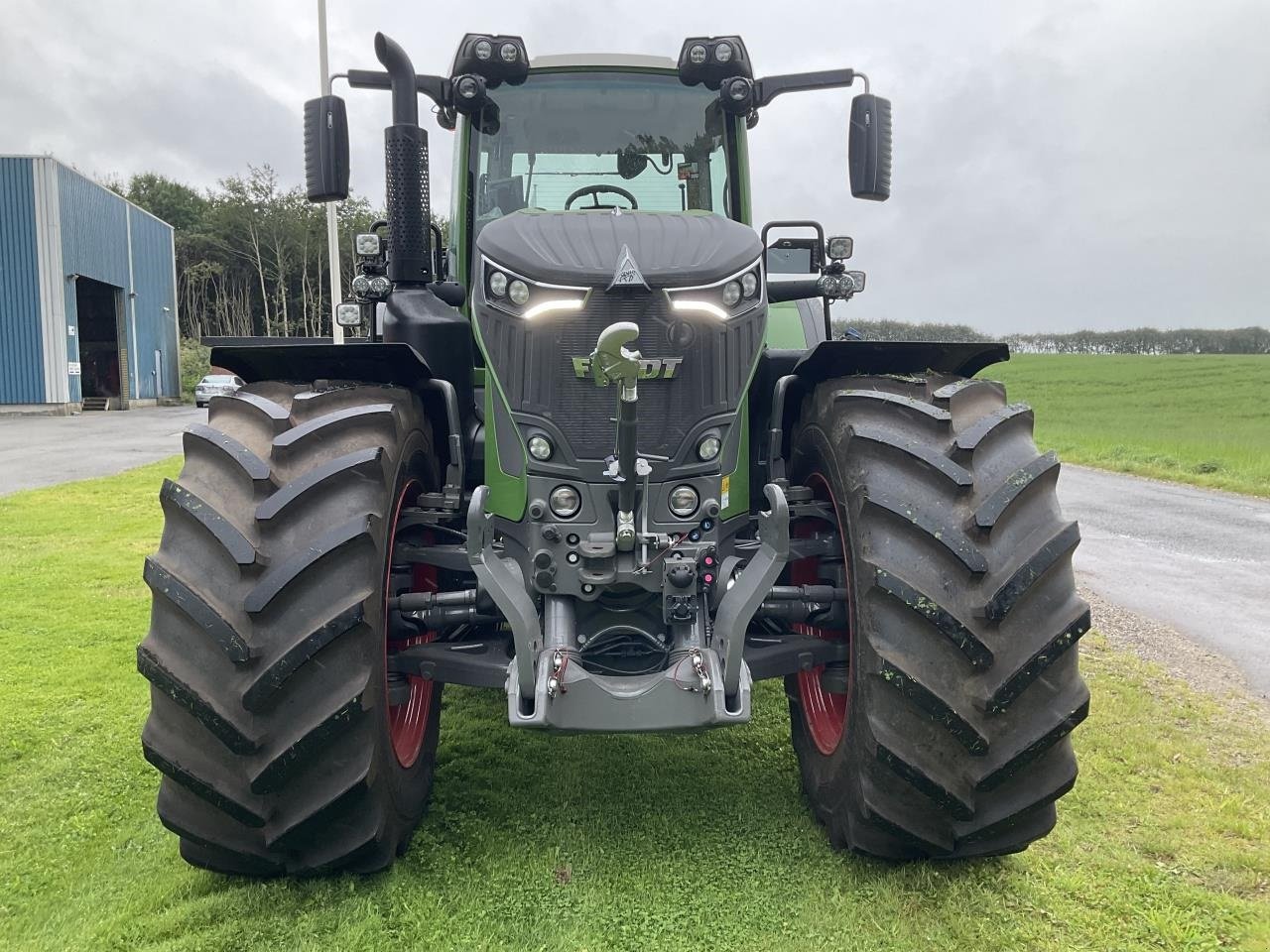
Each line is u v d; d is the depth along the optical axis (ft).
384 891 8.39
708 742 12.05
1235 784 11.12
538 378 8.97
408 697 9.58
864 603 8.25
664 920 8.04
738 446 9.50
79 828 9.68
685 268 9.01
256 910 8.10
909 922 8.04
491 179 12.37
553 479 8.94
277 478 7.88
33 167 85.40
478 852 9.20
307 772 7.73
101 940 7.70
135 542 25.16
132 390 107.86
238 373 10.41
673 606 8.75
